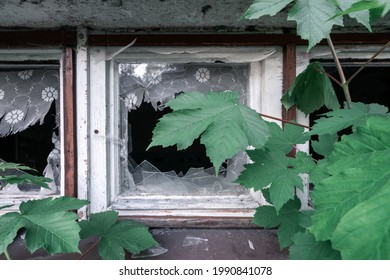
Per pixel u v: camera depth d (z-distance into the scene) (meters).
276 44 1.08
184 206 1.10
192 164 1.39
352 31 1.07
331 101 0.97
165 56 1.11
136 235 0.91
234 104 0.74
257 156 0.83
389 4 0.41
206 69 1.17
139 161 1.37
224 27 1.07
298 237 0.72
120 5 0.95
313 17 0.63
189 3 0.95
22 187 1.19
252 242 1.03
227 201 1.12
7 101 1.18
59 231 0.74
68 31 1.06
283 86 1.09
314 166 0.79
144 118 1.34
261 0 0.68
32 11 0.98
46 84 1.17
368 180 0.44
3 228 0.74
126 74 1.16
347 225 0.39
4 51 1.09
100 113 1.08
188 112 0.73
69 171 1.06
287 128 0.91
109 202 1.10
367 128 0.52
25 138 1.36
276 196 0.78
